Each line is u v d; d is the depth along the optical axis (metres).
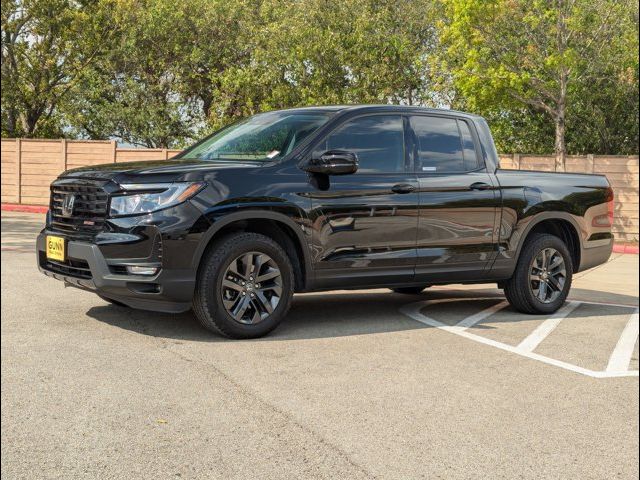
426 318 7.30
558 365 5.61
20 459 3.49
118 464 3.45
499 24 19.19
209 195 5.81
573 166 19.91
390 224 6.59
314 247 6.25
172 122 29.05
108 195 5.75
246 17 28.97
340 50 24.22
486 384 5.00
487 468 3.55
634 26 19.78
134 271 5.68
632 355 6.03
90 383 4.67
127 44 28.58
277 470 3.43
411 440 3.88
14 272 9.23
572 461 3.68
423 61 24.36
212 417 4.12
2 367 4.97
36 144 25.23
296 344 5.94
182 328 6.33
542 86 19.72
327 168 6.13
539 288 7.73
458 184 7.00
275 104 25.39
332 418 4.18
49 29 29.41
